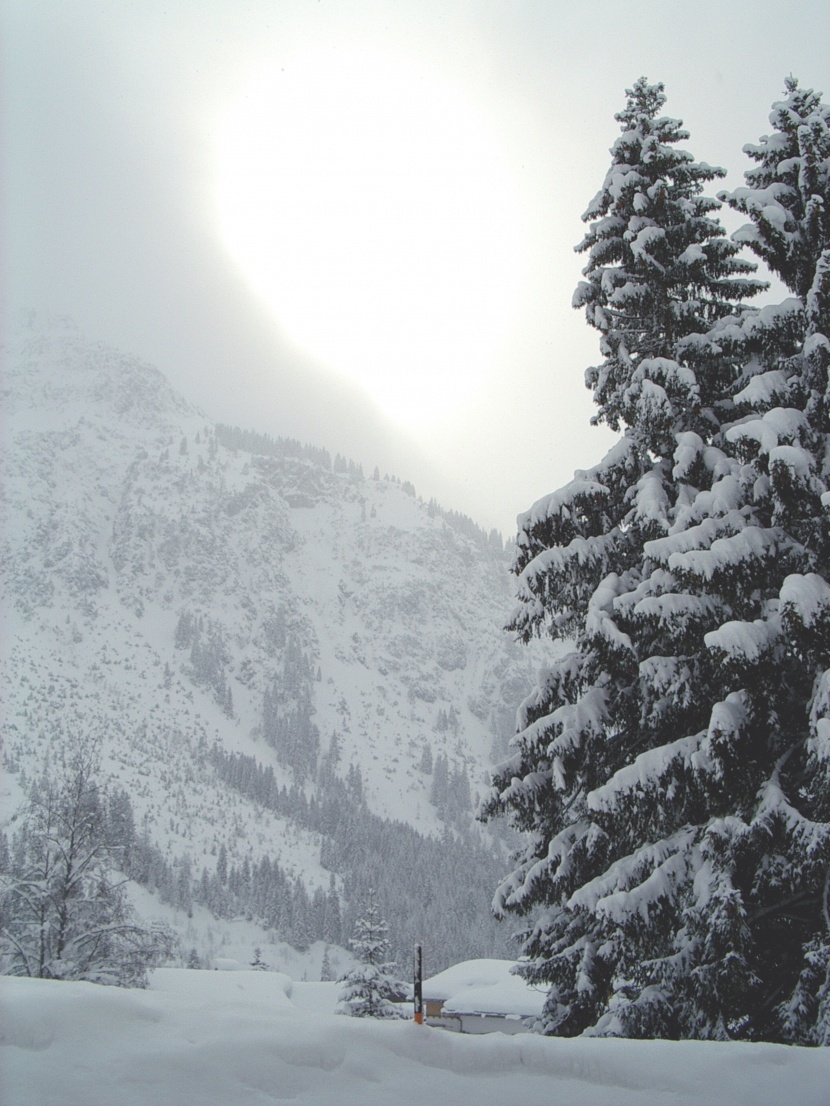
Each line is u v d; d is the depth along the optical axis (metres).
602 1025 12.05
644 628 12.80
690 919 11.05
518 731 14.69
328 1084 5.48
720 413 14.25
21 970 28.73
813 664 10.98
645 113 15.64
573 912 12.66
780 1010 10.87
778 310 13.29
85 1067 5.16
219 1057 5.46
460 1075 6.04
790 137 13.70
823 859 10.10
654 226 14.70
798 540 11.83
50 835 30.86
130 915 31.02
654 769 11.73
